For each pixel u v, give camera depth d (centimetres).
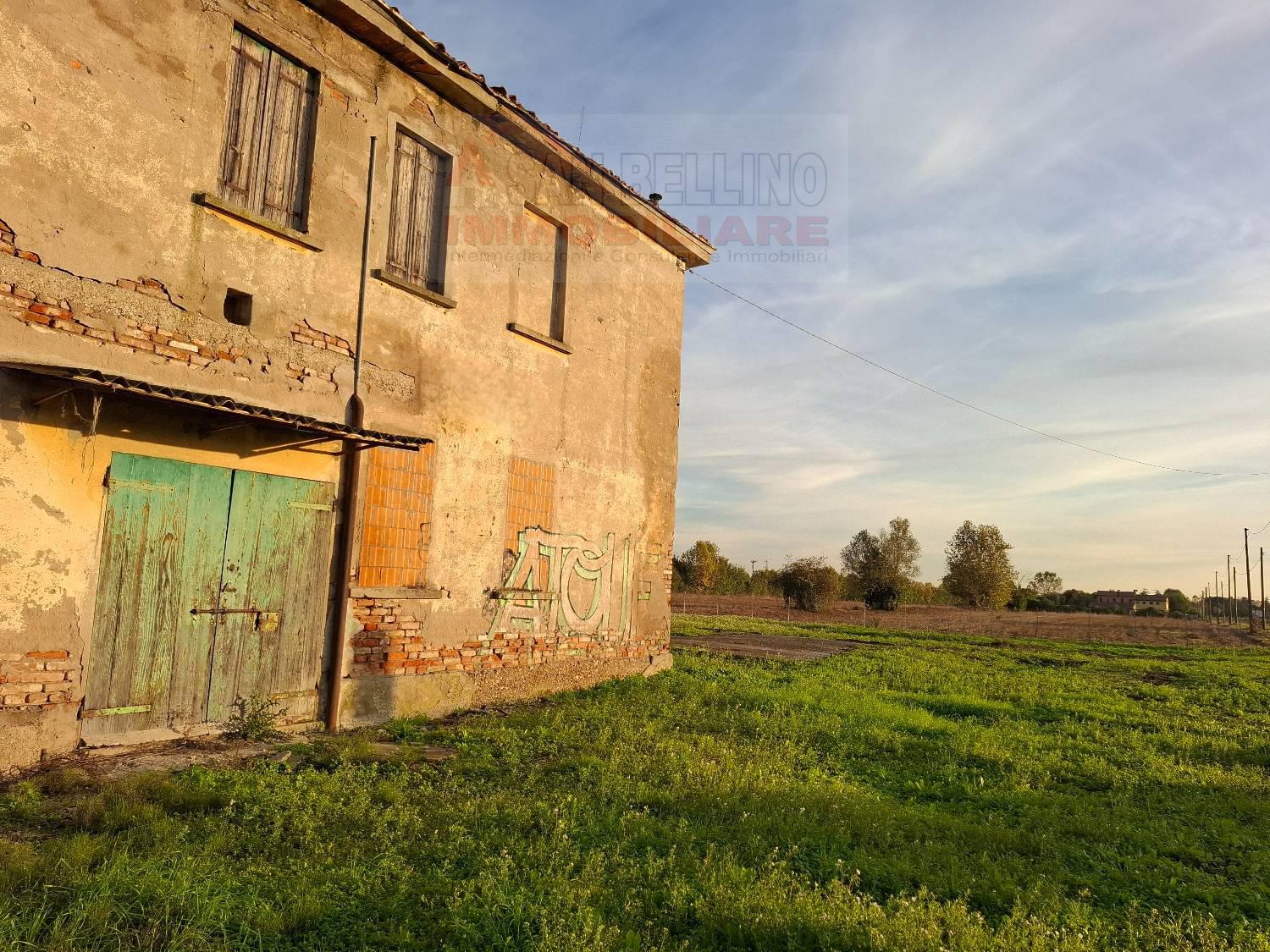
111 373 661
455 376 1004
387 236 923
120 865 411
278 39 805
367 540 893
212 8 749
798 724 969
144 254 689
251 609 781
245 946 360
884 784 749
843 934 398
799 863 511
